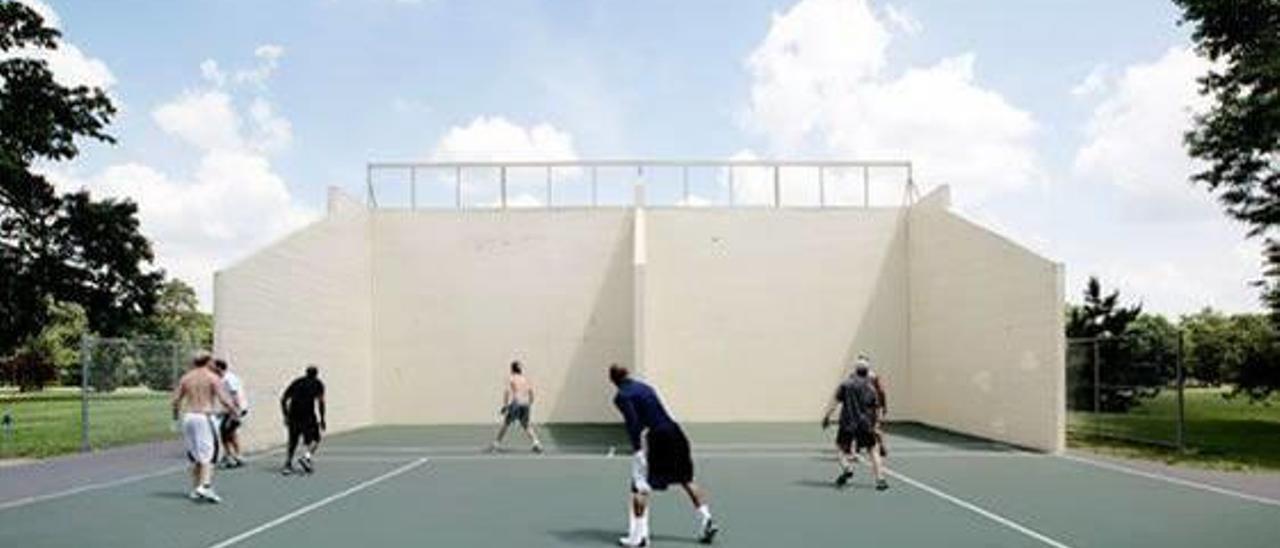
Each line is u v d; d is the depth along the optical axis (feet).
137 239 147.43
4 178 122.83
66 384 229.66
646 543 31.12
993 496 42.11
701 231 90.63
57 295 141.49
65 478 49.14
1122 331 100.63
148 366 75.51
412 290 90.07
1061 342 59.77
